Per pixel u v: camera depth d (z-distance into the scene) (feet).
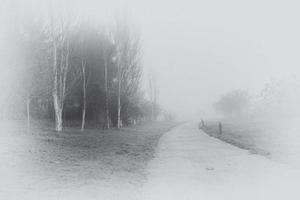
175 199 25.12
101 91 130.93
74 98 126.93
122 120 151.53
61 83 97.40
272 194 26.08
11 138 68.03
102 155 54.80
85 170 39.32
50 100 107.96
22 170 37.45
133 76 142.51
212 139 87.04
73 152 56.24
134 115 173.06
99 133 104.78
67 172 37.60
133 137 97.25
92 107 133.69
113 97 135.95
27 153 49.96
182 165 42.29
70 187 29.53
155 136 103.40
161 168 40.40
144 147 68.49
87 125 132.67
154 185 30.25
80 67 116.57
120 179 33.47
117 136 97.60
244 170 37.40
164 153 57.11
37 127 100.17
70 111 131.13
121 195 26.40
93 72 127.24
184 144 73.51
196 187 29.14
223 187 28.91
